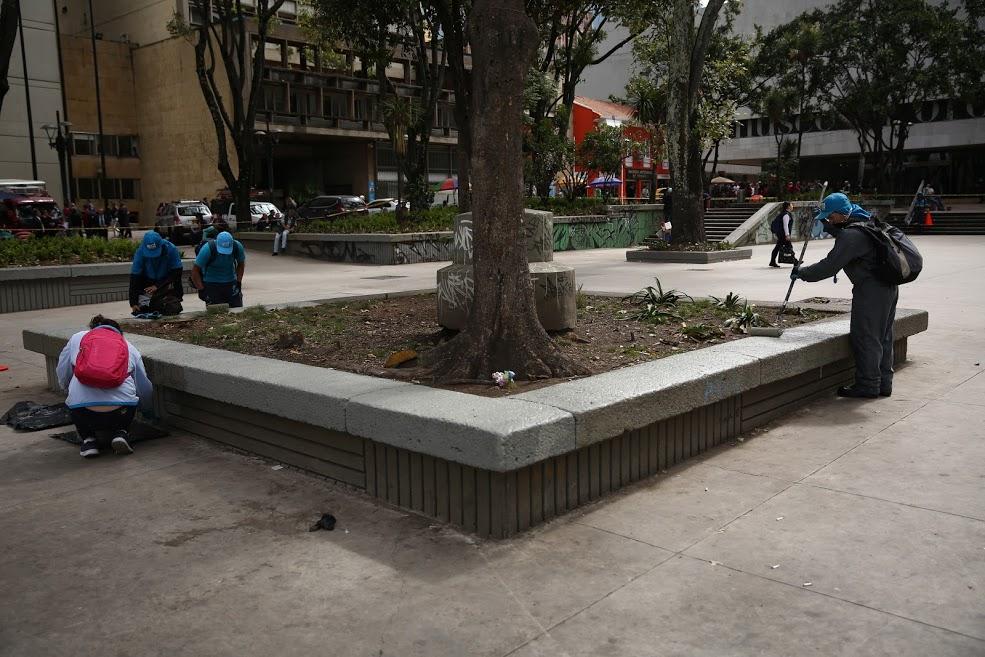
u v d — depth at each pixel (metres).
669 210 29.70
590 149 31.89
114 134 51.75
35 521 4.17
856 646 2.79
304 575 3.47
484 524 3.85
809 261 20.84
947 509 4.02
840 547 3.61
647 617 3.03
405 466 4.20
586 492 4.24
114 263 15.16
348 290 15.52
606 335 6.73
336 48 27.06
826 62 46.31
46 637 2.98
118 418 5.32
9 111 39.75
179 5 47.25
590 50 29.41
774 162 51.09
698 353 5.46
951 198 53.03
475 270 5.19
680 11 20.78
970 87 42.19
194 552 3.74
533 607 3.13
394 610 3.14
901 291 12.74
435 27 23.12
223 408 5.47
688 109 21.38
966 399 6.19
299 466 4.91
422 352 6.04
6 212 26.09
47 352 7.33
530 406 4.00
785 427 5.61
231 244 9.10
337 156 53.44
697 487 4.45
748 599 3.15
